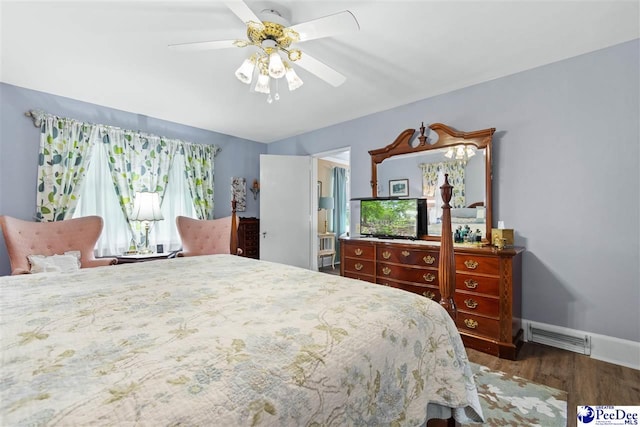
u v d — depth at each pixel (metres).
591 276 2.25
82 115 3.24
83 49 2.20
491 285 2.29
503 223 2.62
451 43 2.14
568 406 1.64
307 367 0.69
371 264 3.06
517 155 2.59
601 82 2.21
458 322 2.46
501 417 1.55
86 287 1.30
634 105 2.10
